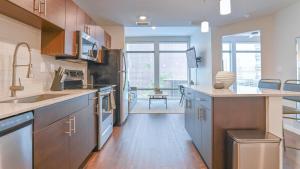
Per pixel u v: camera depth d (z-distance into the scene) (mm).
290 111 2832
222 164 2277
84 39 3236
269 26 5020
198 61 7562
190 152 3076
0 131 1100
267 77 5051
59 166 1864
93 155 2973
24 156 1317
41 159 1545
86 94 2645
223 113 2285
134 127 4598
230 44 8398
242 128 2295
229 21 5355
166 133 4105
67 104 2043
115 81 4809
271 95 2223
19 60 2328
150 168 2551
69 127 2090
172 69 9461
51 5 2312
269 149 1947
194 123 3221
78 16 3160
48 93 2523
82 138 2494
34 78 2607
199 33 7609
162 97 7410
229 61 8438
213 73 5957
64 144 1974
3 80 2109
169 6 4105
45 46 2711
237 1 3949
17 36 2291
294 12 4172
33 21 2285
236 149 1966
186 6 4113
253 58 8375
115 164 2668
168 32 8430
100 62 4516
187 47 9391
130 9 4273
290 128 4125
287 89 3258
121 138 3785
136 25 5609
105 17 4828
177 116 5840
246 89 2869
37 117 1493
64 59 3328
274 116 2291
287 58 4426
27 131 1354
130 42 9422
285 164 2594
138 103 8398
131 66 9484
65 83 3328
